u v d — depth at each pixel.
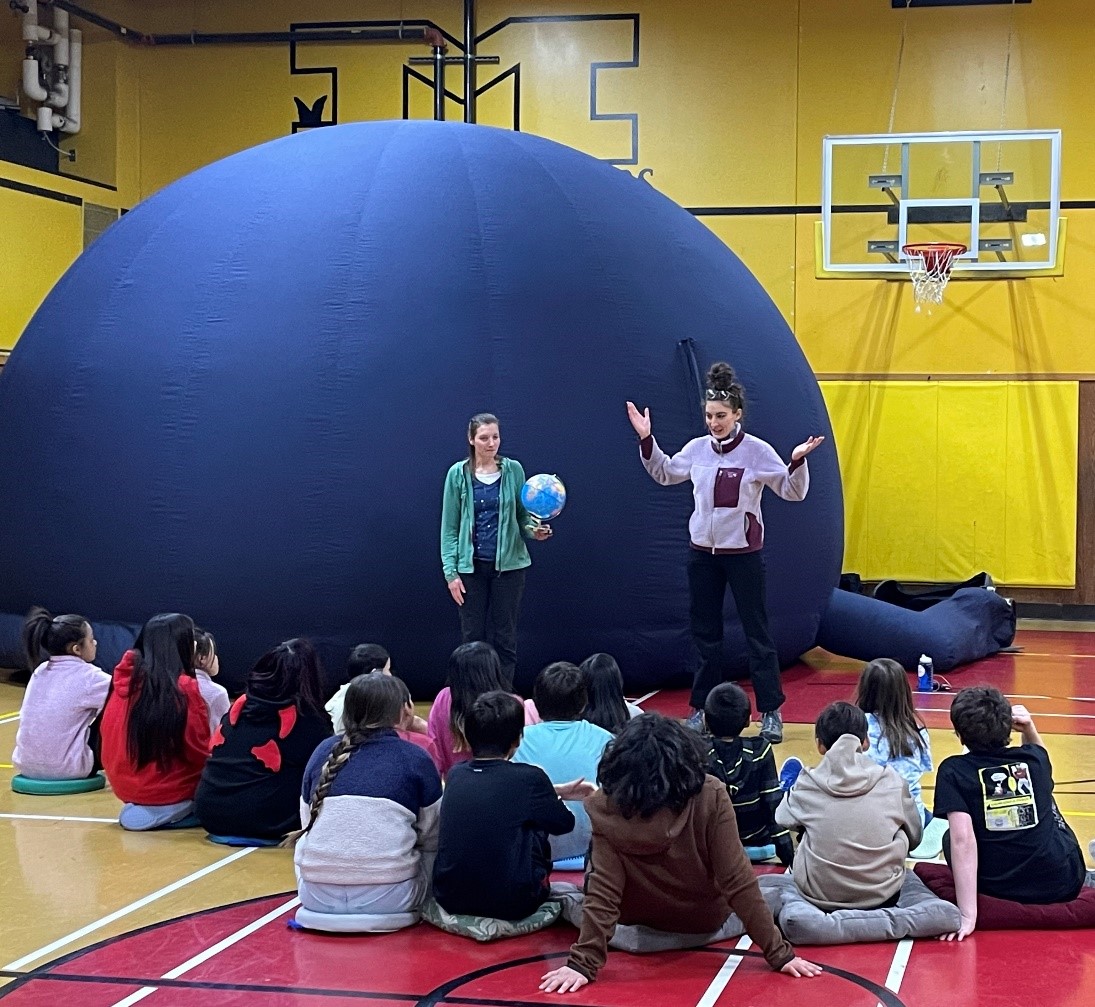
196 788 6.01
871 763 4.69
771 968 4.22
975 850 4.58
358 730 4.77
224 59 16.75
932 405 15.56
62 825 6.12
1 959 4.36
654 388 9.16
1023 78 15.38
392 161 9.66
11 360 10.34
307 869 4.59
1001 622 12.05
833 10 15.68
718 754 5.14
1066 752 7.59
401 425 8.70
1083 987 4.07
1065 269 15.27
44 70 15.98
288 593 8.69
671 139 16.02
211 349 8.97
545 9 16.22
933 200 15.05
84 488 9.18
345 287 8.97
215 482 8.75
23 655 9.61
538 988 4.05
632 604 9.04
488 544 7.49
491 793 4.55
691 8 15.92
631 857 4.15
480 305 8.97
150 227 9.83
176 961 4.32
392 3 16.44
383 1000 3.97
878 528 15.71
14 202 14.35
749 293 10.34
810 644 10.77
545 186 9.66
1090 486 15.30
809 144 15.76
